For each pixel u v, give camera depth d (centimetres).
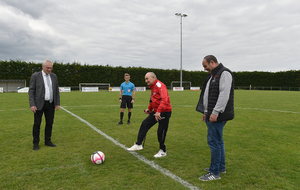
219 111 245
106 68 3241
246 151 373
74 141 434
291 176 273
